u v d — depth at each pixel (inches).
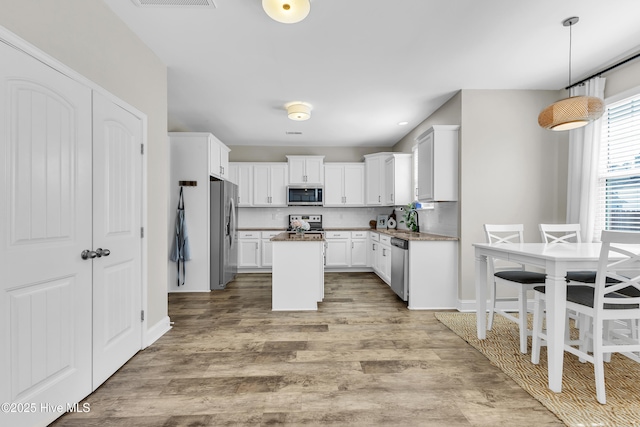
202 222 180.5
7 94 54.8
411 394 75.9
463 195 143.7
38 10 62.2
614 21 93.0
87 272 74.0
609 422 65.1
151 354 97.5
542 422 65.5
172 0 83.0
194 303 157.1
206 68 122.6
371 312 143.0
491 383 81.2
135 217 95.8
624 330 107.7
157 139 112.9
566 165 141.7
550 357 77.5
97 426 63.7
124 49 92.9
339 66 121.6
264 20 92.3
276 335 114.3
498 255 99.9
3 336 54.0
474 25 95.2
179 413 68.2
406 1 84.0
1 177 53.7
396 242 165.9
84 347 73.0
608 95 121.5
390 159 223.6
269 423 65.0
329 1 83.8
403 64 120.0
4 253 54.1
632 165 114.6
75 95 70.3
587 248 96.0
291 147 262.2
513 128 144.3
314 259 146.5
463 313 140.9
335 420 66.1
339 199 251.3
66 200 67.6
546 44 106.0
